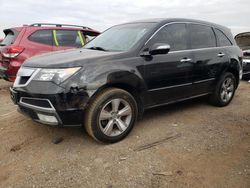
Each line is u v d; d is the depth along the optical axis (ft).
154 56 13.20
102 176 9.77
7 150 11.90
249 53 28.60
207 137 12.94
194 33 15.76
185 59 14.58
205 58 15.79
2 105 19.15
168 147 11.87
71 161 10.77
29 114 11.84
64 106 10.71
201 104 18.37
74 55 12.23
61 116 10.82
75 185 9.30
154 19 15.14
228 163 10.57
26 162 10.83
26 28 22.29
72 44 24.58
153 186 9.20
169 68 13.80
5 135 13.44
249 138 12.89
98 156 11.09
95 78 11.16
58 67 10.94
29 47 21.79
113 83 11.76
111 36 15.14
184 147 11.89
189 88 15.24
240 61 18.62
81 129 13.82
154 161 10.70
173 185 9.23
